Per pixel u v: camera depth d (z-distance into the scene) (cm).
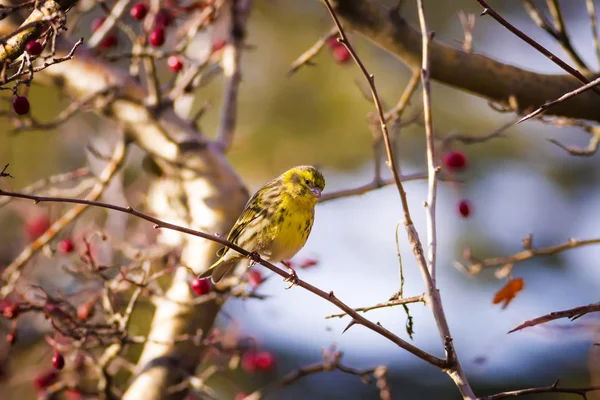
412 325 709
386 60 2000
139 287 934
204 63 1188
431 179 765
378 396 1883
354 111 1972
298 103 2005
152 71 1134
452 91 2019
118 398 1030
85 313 1028
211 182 1157
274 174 1986
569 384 1714
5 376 1195
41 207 1434
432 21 2139
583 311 680
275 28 2061
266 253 1020
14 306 941
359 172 2008
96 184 1173
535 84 1084
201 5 1183
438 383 1898
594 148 1008
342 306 689
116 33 1240
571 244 1004
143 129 1167
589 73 1086
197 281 980
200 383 1016
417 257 720
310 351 1867
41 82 1184
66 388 1041
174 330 1075
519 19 2191
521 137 2047
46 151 1859
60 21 621
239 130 1989
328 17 1562
